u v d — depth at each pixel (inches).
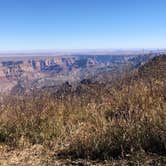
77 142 262.1
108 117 333.7
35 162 240.2
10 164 237.5
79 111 360.5
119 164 219.1
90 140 255.3
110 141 250.4
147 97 361.4
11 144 286.0
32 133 300.0
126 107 346.0
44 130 303.4
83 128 304.3
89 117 341.1
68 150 256.4
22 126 313.0
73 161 236.4
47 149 270.5
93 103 379.9
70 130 306.7
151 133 246.4
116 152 239.3
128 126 268.1
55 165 231.1
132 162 218.8
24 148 277.1
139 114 299.7
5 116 337.1
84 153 244.4
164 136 238.5
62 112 356.8
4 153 265.7
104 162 227.1
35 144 285.9
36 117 330.6
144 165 211.6
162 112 291.6
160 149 233.0
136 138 245.6
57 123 320.2
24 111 352.8
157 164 210.5
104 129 275.4
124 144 243.0
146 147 237.1
